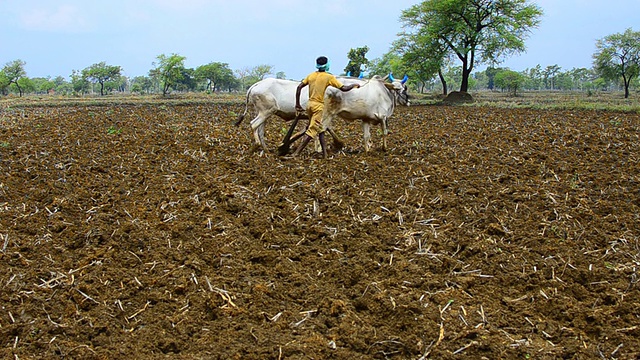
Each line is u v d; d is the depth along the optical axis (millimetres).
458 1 34625
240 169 9125
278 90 10102
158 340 4156
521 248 5832
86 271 5320
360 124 16141
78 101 34969
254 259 5688
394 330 4348
